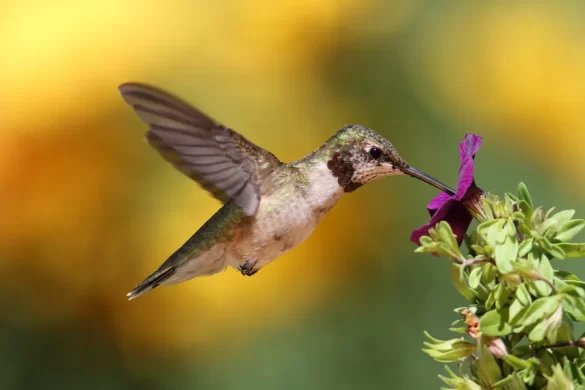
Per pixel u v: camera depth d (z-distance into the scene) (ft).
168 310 33.24
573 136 36.32
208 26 34.32
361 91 35.04
